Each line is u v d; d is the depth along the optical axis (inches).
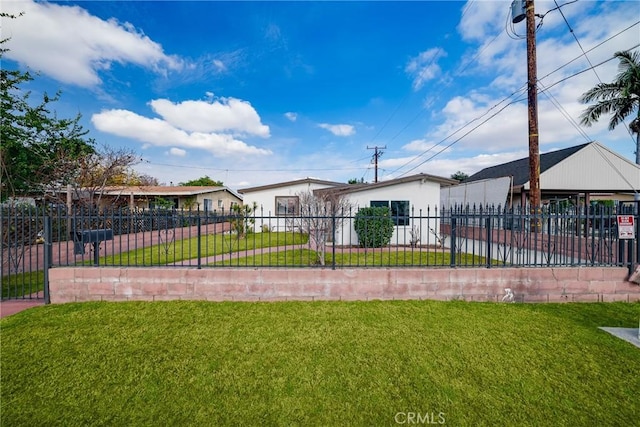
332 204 387.5
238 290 183.2
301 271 183.0
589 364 114.0
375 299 183.9
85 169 506.0
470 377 106.7
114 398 94.7
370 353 122.7
